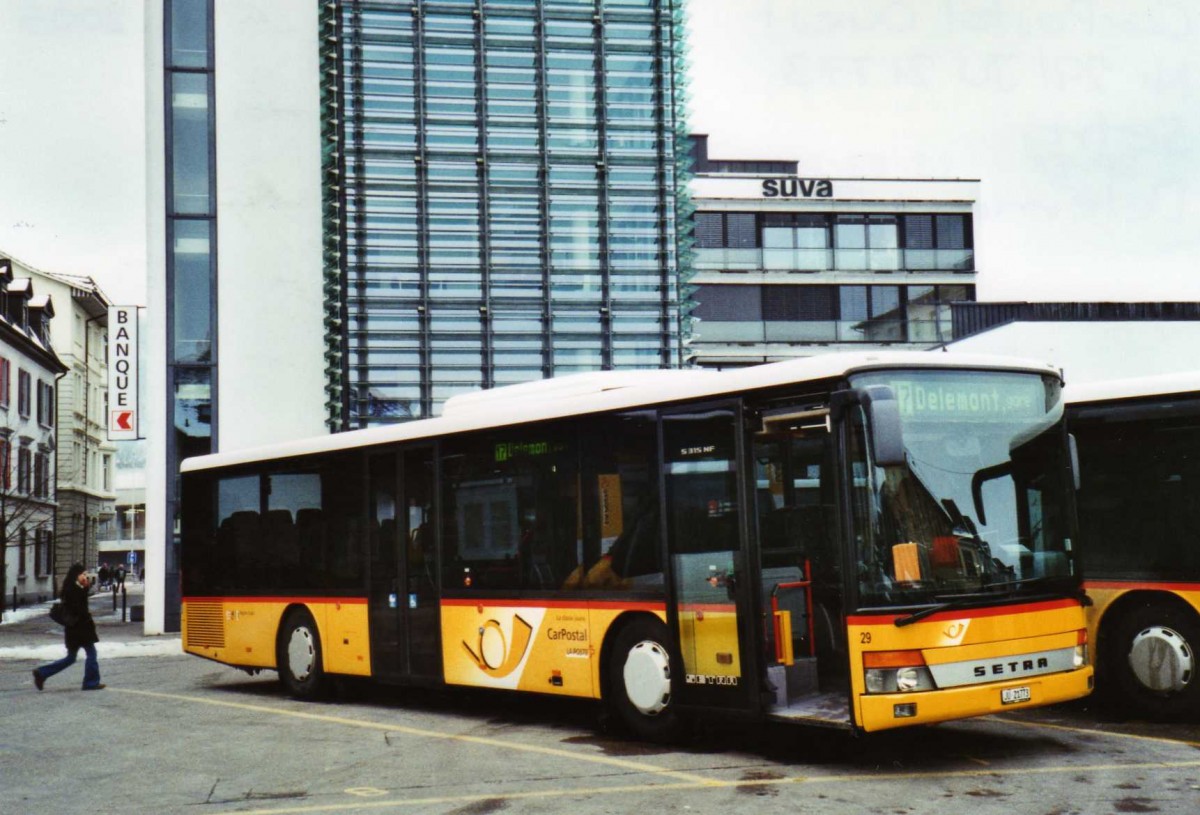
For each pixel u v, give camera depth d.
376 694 15.05
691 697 9.94
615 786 8.69
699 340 49.62
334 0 28.55
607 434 10.89
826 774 8.91
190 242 28.30
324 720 12.76
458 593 12.38
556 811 7.93
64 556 58.06
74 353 60.66
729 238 50.16
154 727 12.45
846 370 8.96
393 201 28.48
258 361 28.17
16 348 50.16
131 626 31.09
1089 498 11.34
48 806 8.54
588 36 29.41
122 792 9.00
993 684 8.74
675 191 29.56
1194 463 10.62
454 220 28.61
